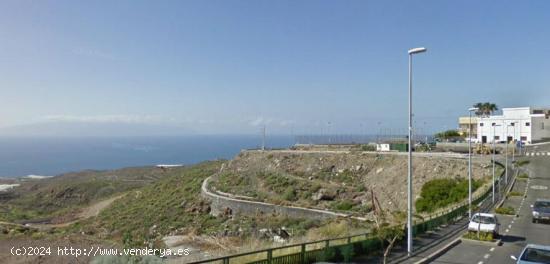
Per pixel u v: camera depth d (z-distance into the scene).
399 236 18.92
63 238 55.19
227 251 21.12
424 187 58.34
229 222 64.12
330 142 133.25
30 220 104.81
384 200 64.94
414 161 71.75
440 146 101.06
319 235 26.30
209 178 97.00
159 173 194.25
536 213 35.66
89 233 69.75
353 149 94.75
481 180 58.19
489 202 45.22
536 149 91.56
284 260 15.78
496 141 113.12
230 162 101.44
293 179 80.56
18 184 198.38
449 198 52.62
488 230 27.47
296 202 69.50
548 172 65.12
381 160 78.12
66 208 131.12
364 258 20.11
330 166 82.75
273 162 91.75
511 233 30.88
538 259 16.12
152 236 57.22
